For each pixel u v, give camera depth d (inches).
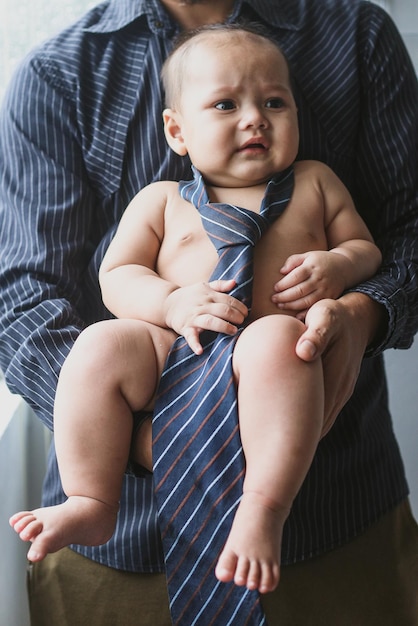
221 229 50.5
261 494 41.5
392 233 60.5
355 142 61.6
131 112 59.2
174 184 55.6
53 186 58.6
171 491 44.7
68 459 46.6
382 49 60.9
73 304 58.6
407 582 60.4
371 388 60.4
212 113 52.7
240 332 46.3
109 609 57.8
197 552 44.1
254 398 43.2
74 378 46.9
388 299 51.6
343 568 57.5
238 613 43.4
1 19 70.9
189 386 46.1
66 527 44.2
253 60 53.1
